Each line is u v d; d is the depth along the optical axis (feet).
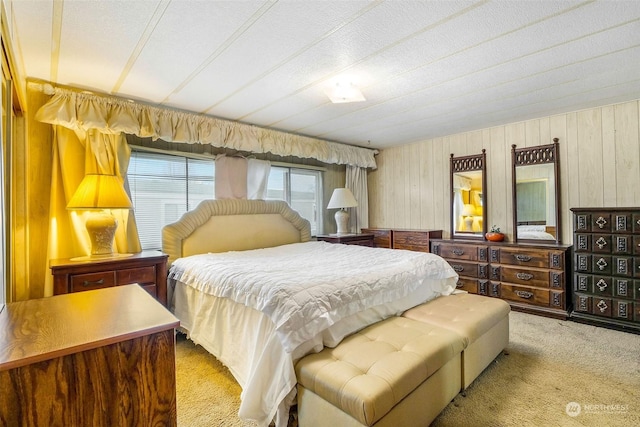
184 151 11.00
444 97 9.38
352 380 4.37
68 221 8.33
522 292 10.94
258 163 12.76
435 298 8.34
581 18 5.54
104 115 8.55
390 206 16.34
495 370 7.01
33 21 5.34
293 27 5.69
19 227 7.46
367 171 17.19
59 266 6.89
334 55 6.75
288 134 12.85
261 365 5.34
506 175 12.48
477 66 7.38
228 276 7.08
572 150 11.00
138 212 10.18
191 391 6.31
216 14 5.26
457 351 5.71
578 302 9.83
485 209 12.96
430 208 14.78
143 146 10.09
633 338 8.59
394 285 7.01
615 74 7.91
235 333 6.58
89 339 2.89
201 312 7.82
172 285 9.34
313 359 5.05
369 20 5.52
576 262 9.87
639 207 9.14
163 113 9.64
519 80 8.21
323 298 5.65
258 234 12.20
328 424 4.49
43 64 6.93
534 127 11.80
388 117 11.30
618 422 5.27
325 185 15.64
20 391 2.58
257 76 7.75
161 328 3.22
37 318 3.42
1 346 2.73
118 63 6.96
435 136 14.21
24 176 7.52
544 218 11.49
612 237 9.23
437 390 5.29
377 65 7.25
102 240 8.12
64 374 2.75
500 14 5.40
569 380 6.56
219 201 11.23
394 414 4.39
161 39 6.01
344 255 9.84
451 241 12.79
